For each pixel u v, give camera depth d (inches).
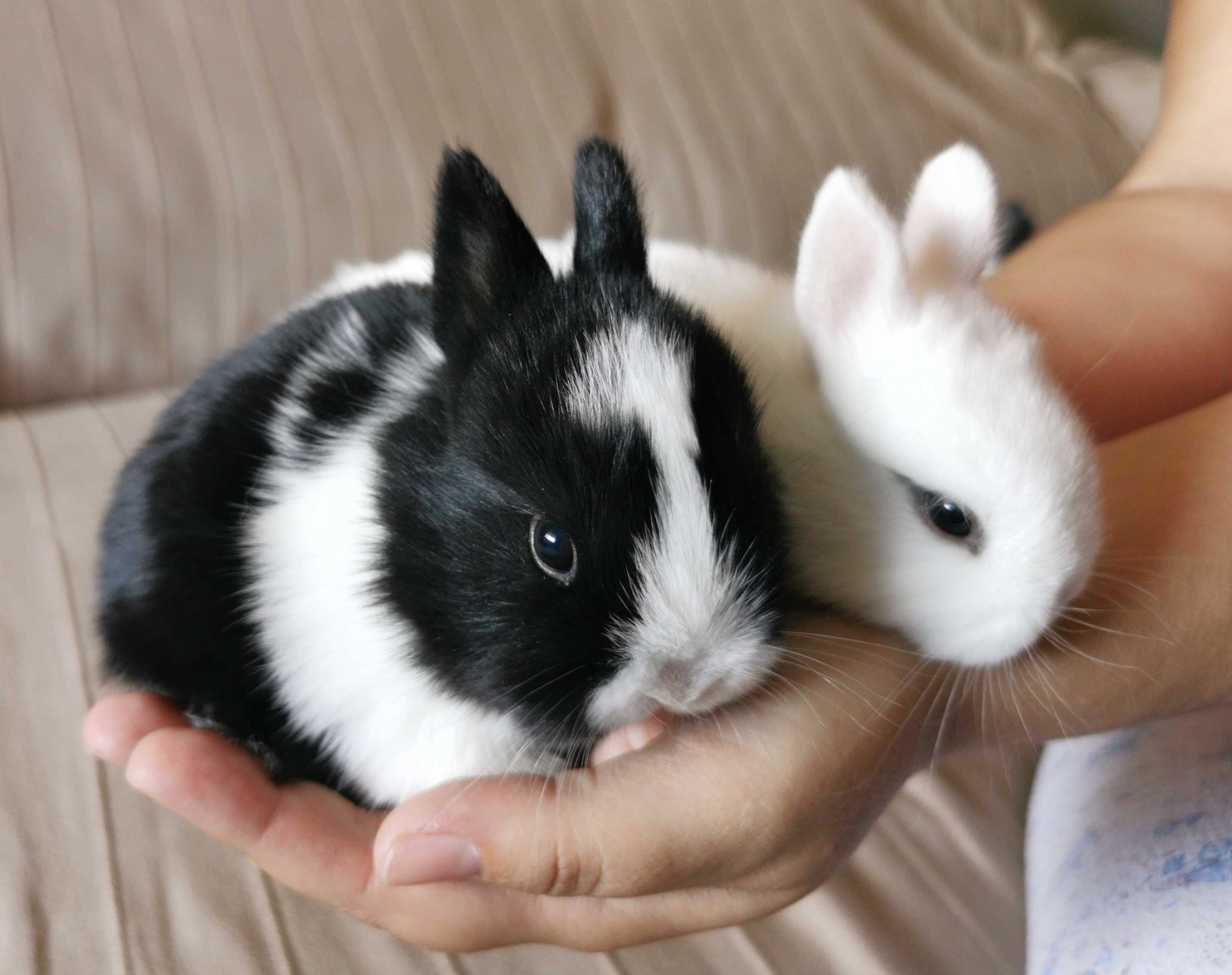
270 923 14.4
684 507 12.0
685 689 12.1
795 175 26.6
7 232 20.8
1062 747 15.3
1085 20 34.1
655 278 14.4
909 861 16.2
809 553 13.3
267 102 22.6
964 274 13.9
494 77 24.6
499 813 11.9
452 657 12.6
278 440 14.0
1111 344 14.8
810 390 13.7
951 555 12.8
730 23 27.2
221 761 12.4
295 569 13.5
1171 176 17.2
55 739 15.5
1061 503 12.6
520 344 12.6
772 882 12.4
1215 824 13.1
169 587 13.8
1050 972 13.3
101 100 21.5
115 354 21.9
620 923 12.9
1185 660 12.6
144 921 14.2
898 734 12.4
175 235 21.9
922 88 28.7
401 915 12.8
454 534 12.4
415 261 16.3
